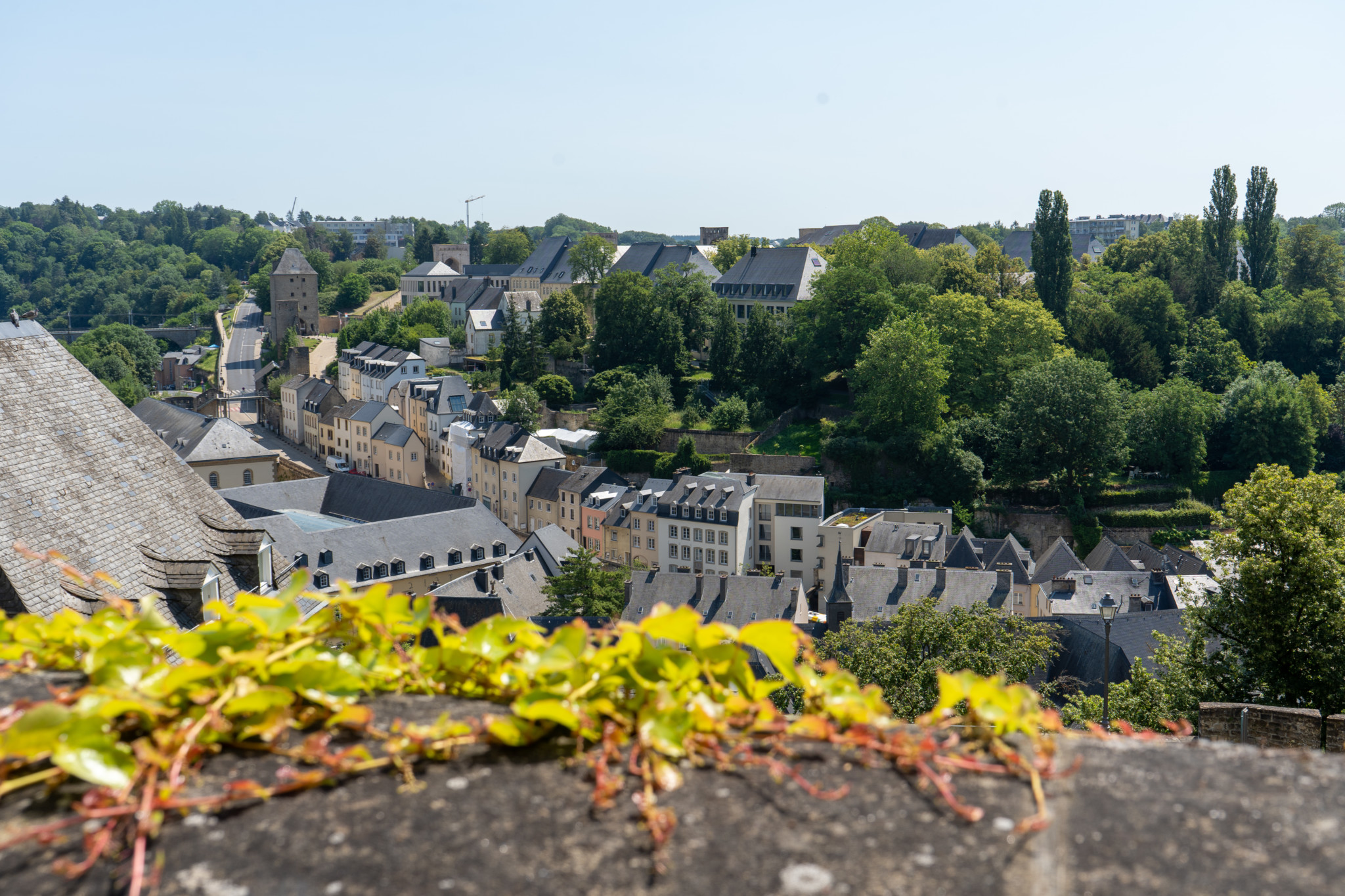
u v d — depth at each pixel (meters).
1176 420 87.69
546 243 174.88
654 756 2.86
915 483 89.38
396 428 121.94
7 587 12.71
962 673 3.04
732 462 96.19
